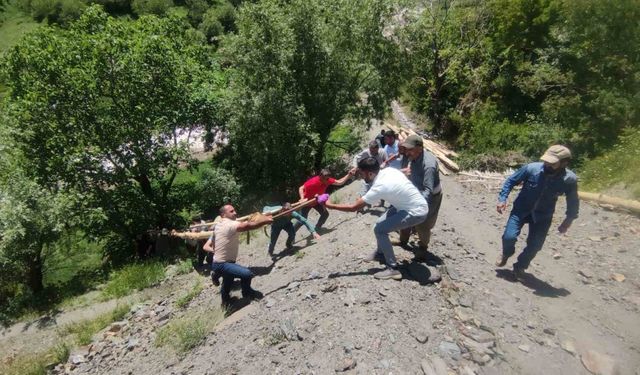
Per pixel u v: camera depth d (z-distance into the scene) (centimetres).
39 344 987
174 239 1650
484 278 654
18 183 1312
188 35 2070
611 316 592
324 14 1842
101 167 1652
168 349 706
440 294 595
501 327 547
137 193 1714
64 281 1498
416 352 492
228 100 1750
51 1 6369
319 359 500
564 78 1752
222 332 659
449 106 2448
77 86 1551
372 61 1917
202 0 6469
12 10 6638
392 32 1995
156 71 1678
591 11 1670
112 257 1773
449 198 1141
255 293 727
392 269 614
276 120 1692
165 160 1744
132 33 1794
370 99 1952
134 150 1669
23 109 1557
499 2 2133
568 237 872
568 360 505
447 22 2402
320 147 1980
